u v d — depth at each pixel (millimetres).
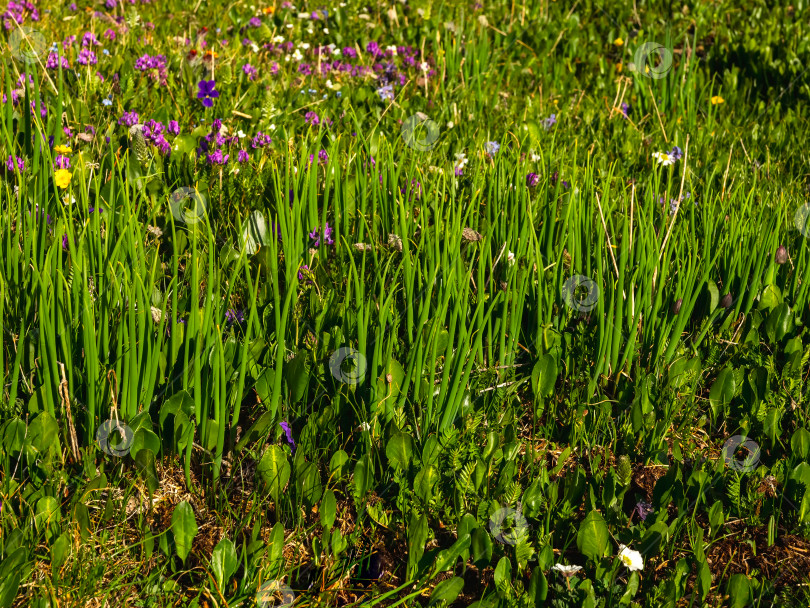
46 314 2166
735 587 2088
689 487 2412
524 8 6703
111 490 2262
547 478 2416
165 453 2422
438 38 5617
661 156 3973
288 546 2242
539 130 4332
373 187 3211
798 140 5023
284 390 2449
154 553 2168
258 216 3068
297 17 6305
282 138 3996
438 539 2295
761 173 4395
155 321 2506
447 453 2383
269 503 2322
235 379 2479
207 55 4578
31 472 2203
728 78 5863
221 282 2852
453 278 2557
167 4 6305
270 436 2494
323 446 2449
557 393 2795
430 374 2398
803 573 2248
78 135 3598
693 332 3072
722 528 2365
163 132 3889
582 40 6645
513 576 2170
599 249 2885
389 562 2236
